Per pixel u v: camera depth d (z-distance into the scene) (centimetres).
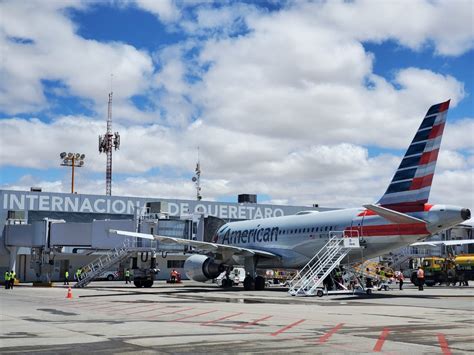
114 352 1279
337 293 3678
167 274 7744
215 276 4528
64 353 1266
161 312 2334
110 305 2748
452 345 1380
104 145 9594
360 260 3694
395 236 3334
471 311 2366
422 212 3225
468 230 7462
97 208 7488
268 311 2369
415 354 1248
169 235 5209
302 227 4041
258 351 1292
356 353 1262
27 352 1279
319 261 3622
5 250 6681
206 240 5253
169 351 1293
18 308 2567
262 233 4409
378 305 2708
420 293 3897
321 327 1762
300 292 3534
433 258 5903
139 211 5806
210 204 8138
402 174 3388
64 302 2980
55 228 5875
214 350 1305
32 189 7556
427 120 3312
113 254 5322
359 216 3597
